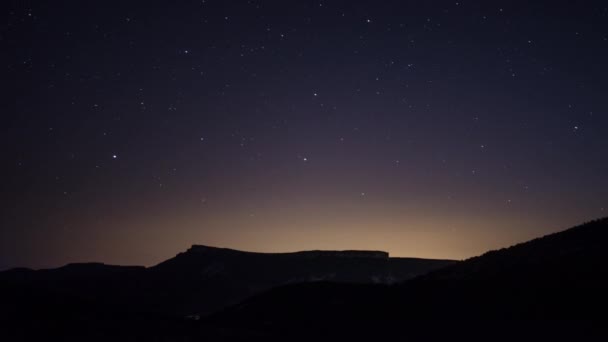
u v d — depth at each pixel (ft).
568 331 73.77
